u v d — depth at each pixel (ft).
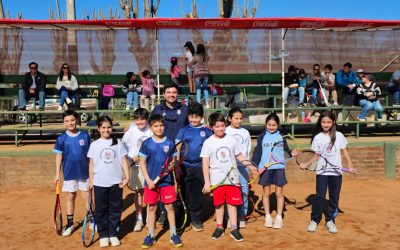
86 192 21.11
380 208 24.70
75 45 38.88
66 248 18.93
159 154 19.04
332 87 39.47
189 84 39.60
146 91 38.93
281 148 21.26
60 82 37.93
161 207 21.89
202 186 20.81
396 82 39.47
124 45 39.14
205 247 18.71
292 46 40.16
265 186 21.11
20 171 29.09
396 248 18.44
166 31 39.01
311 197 27.17
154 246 18.95
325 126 20.58
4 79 40.40
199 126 20.98
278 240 19.47
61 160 20.68
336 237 19.84
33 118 43.55
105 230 19.12
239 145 20.13
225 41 39.50
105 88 39.19
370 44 40.75
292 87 38.52
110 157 19.15
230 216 19.60
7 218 23.47
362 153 31.30
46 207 25.52
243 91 43.27
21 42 38.27
